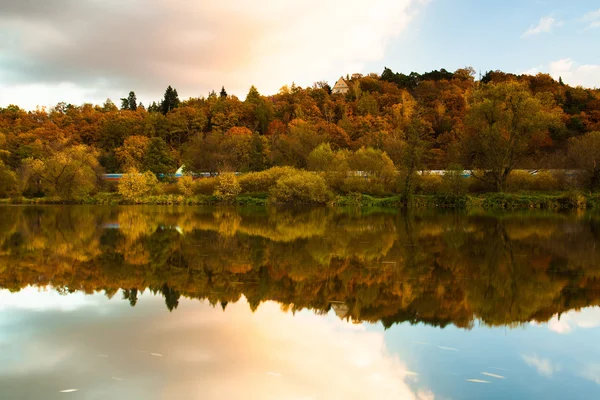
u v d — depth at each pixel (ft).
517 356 24.95
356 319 31.04
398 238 72.18
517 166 174.50
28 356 24.14
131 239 70.13
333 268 47.93
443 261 52.34
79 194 179.83
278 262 51.21
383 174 178.19
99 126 353.72
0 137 258.57
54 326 28.96
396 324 30.14
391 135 277.23
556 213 127.85
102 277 43.42
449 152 184.34
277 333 28.12
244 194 185.37
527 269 48.11
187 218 110.42
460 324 30.30
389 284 41.09
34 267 48.06
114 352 24.76
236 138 272.72
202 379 21.61
